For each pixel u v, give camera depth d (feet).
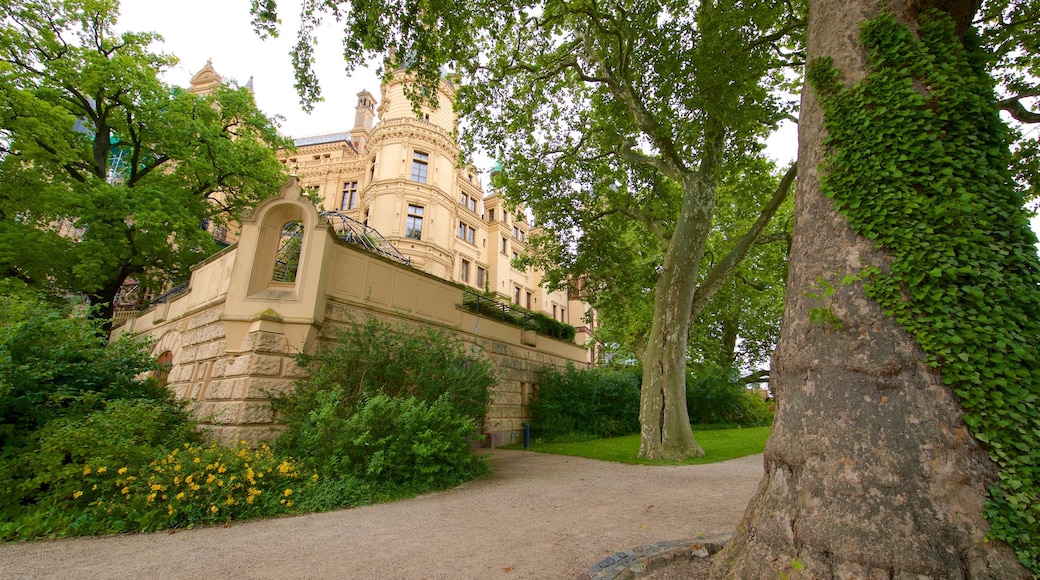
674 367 39.63
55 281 56.34
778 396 11.05
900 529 7.97
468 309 49.73
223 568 13.61
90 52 55.47
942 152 9.57
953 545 7.66
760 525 9.91
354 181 116.57
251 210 34.99
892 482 8.30
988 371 8.28
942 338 8.62
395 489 24.48
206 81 124.26
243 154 67.36
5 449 19.92
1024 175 24.90
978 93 10.35
